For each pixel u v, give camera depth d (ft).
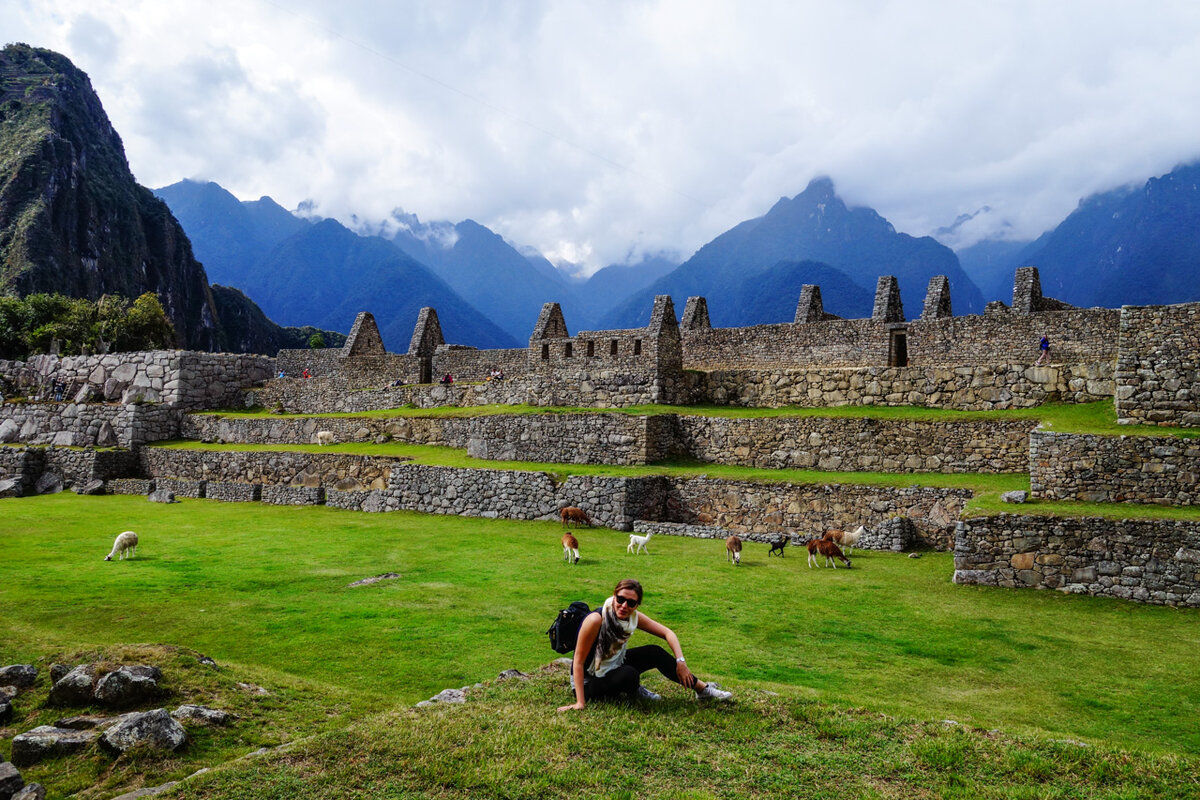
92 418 132.36
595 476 80.74
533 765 21.81
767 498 77.66
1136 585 50.72
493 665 36.04
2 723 26.12
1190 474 55.83
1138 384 65.36
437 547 68.69
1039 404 82.12
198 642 39.60
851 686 34.45
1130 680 36.17
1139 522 51.24
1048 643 41.73
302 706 29.30
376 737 23.70
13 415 140.36
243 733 26.08
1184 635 43.50
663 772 21.77
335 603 47.91
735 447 90.43
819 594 51.75
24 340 217.15
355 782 20.98
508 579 55.21
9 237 490.49
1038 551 53.67
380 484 101.19
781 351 131.64
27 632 38.70
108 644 36.35
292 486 104.99
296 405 145.69
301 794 20.36
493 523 83.15
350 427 119.44
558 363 112.78
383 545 69.77
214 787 20.59
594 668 26.73
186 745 24.39
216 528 80.53
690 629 43.01
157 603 47.60
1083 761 22.84
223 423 131.34
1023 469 74.64
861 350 123.03
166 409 134.51
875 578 56.80
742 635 42.01
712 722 25.27
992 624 45.37
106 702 26.86
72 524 82.94
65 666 29.66
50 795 21.43
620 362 106.83
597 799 20.16
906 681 35.55
